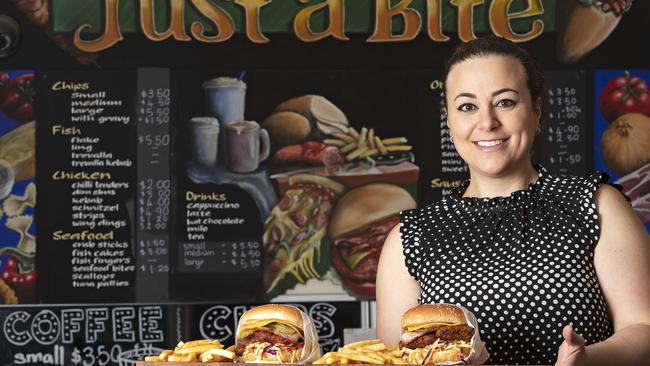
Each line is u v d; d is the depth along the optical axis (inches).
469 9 167.5
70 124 165.6
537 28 167.9
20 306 162.7
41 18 165.9
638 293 69.3
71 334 162.7
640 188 166.6
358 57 166.9
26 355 162.1
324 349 163.2
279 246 164.6
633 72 167.8
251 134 165.5
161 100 166.1
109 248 164.2
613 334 70.4
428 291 73.2
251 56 166.6
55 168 165.2
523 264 70.7
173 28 166.2
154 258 164.2
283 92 166.2
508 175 74.6
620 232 70.4
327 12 166.7
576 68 167.9
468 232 74.2
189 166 165.5
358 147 165.6
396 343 76.4
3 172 164.2
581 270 70.0
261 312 63.5
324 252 164.6
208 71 166.1
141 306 163.2
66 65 166.1
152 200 164.9
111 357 162.7
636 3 168.2
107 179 165.2
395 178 165.6
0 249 163.5
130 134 165.9
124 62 166.4
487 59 72.9
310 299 163.8
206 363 60.0
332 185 165.2
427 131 166.2
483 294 70.4
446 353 60.5
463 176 165.6
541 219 72.4
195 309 163.6
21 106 165.3
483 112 72.4
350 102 166.4
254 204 165.0
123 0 166.4
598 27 168.1
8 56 165.3
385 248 78.4
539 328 69.1
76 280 163.6
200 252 164.1
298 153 165.5
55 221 164.4
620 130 167.2
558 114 167.5
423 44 167.2
